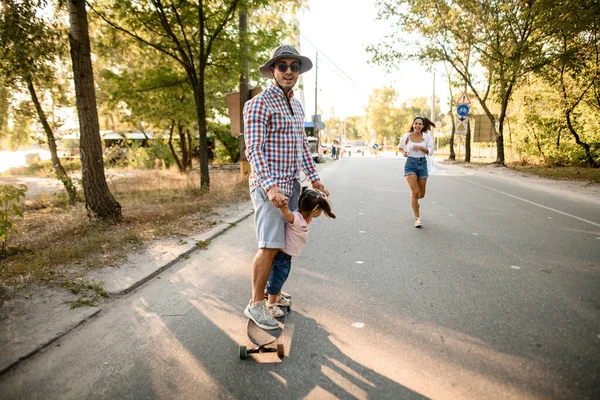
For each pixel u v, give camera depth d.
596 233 5.38
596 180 11.62
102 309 3.20
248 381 2.27
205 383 2.25
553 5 12.39
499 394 2.09
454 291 3.47
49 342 2.66
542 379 2.21
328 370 2.35
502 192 9.51
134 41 9.55
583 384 2.15
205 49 9.63
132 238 5.15
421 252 4.65
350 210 7.44
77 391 2.19
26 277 3.72
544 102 16.81
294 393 2.15
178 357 2.52
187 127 15.73
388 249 4.81
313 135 24.69
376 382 2.23
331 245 5.05
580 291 3.40
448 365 2.37
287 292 3.54
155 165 20.09
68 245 4.82
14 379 2.29
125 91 10.98
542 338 2.64
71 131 9.62
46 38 6.03
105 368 2.40
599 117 14.73
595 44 12.91
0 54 5.78
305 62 2.91
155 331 2.86
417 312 3.09
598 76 13.87
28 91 8.17
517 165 18.25
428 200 8.38
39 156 24.52
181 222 6.26
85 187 5.92
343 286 3.66
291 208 2.81
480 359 2.42
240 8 8.57
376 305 3.23
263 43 9.78
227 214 7.07
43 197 8.97
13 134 9.23
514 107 18.83
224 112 16.70
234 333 2.83
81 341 2.71
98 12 8.02
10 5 5.36
